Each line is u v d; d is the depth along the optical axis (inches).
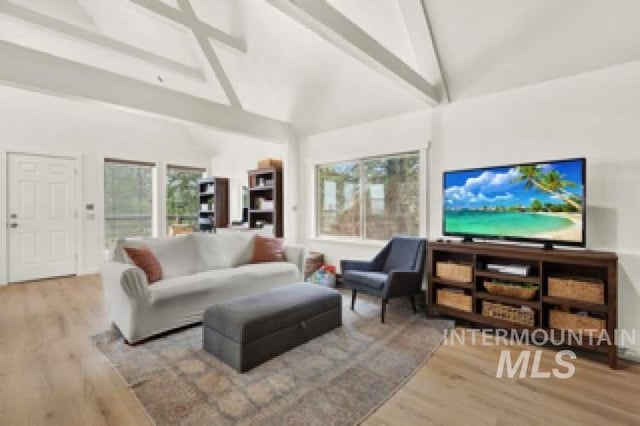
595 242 99.3
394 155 160.1
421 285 130.2
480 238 115.1
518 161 115.2
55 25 138.3
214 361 86.7
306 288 111.4
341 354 91.4
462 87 125.6
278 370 82.4
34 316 121.6
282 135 188.2
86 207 202.2
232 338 82.9
